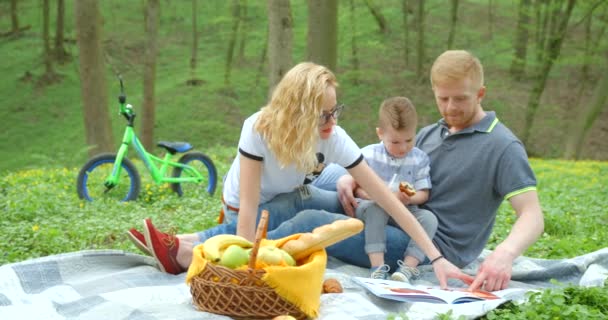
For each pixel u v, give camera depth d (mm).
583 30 33844
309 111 3793
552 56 26484
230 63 30484
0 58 32750
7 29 35969
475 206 4379
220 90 30266
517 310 3504
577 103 30219
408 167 4438
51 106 28969
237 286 3248
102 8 37406
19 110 28703
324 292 3779
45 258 4188
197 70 31078
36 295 3836
